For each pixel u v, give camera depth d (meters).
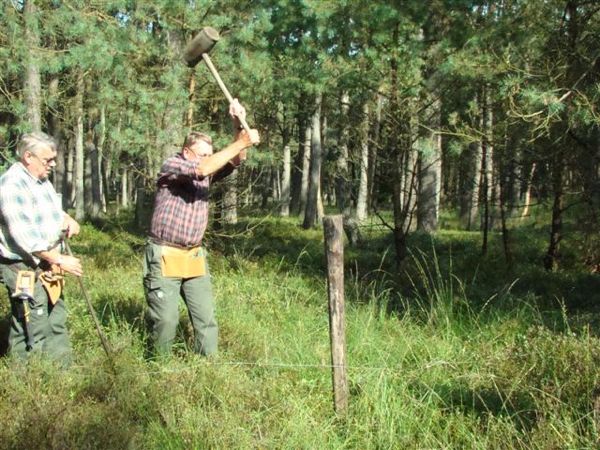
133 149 10.40
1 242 4.61
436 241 16.22
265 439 3.74
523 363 4.55
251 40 11.12
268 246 15.27
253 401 4.23
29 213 4.56
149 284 5.13
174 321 5.13
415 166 11.19
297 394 4.47
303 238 19.08
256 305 7.10
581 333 5.33
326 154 25.52
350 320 6.09
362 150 12.47
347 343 5.49
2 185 4.52
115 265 10.04
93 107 13.48
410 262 11.66
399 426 3.99
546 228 18.14
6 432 3.56
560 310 7.35
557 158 10.95
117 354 4.59
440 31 10.33
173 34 10.85
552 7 8.93
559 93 8.36
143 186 12.57
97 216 24.08
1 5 9.21
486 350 5.11
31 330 4.69
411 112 10.38
